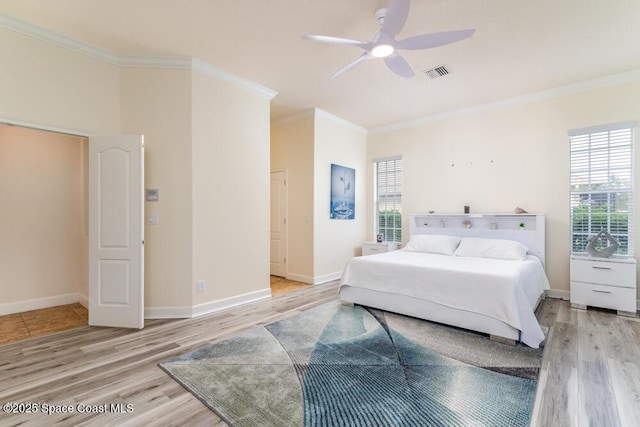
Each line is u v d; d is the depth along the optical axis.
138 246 3.20
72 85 3.12
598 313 3.62
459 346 2.71
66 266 4.05
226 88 3.91
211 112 3.76
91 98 3.24
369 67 3.71
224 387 2.07
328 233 5.51
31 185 3.80
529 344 2.66
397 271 3.53
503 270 3.11
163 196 3.49
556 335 2.96
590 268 3.73
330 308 3.84
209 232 3.74
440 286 3.17
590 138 4.09
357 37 3.13
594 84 4.02
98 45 3.22
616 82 3.88
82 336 2.95
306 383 2.12
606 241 3.90
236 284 4.02
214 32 3.01
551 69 3.73
